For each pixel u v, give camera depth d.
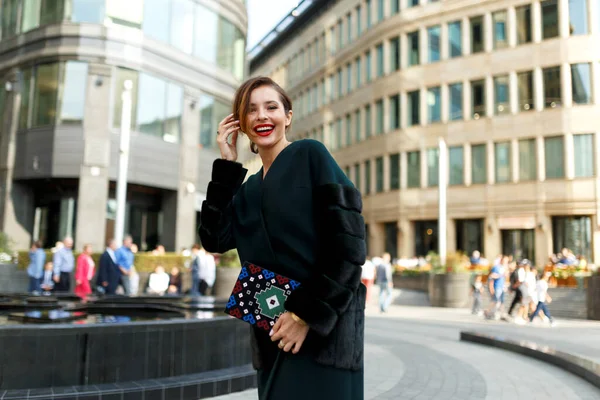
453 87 38.34
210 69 29.33
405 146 39.62
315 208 1.90
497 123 36.16
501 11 36.78
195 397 5.44
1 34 27.86
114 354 5.25
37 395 4.61
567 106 33.81
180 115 27.72
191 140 28.02
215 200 2.08
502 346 10.12
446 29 38.78
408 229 39.06
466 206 36.75
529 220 34.44
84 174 24.58
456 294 22.69
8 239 22.12
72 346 5.05
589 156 33.25
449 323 15.91
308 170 1.94
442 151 27.70
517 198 34.97
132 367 5.35
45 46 25.48
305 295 1.76
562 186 33.56
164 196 27.78
